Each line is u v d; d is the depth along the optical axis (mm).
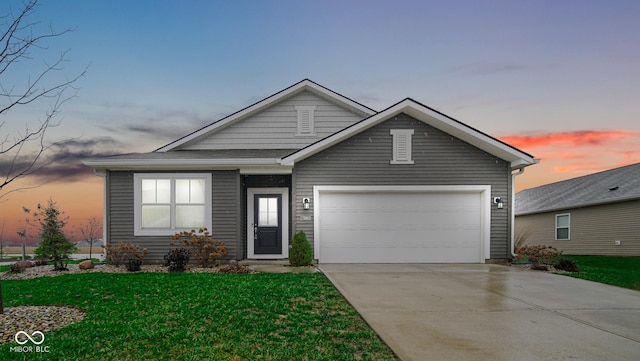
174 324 5453
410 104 11328
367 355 4449
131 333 5066
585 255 18359
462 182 11938
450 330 5312
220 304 6422
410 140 11984
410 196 12102
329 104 14180
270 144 14047
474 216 12125
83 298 6938
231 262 10953
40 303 6676
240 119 14078
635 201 16094
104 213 11500
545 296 7410
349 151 11922
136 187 11523
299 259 11070
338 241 11953
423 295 7375
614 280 9484
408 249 12008
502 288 8094
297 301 6777
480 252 12031
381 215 12055
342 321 5699
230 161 11133
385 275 9547
